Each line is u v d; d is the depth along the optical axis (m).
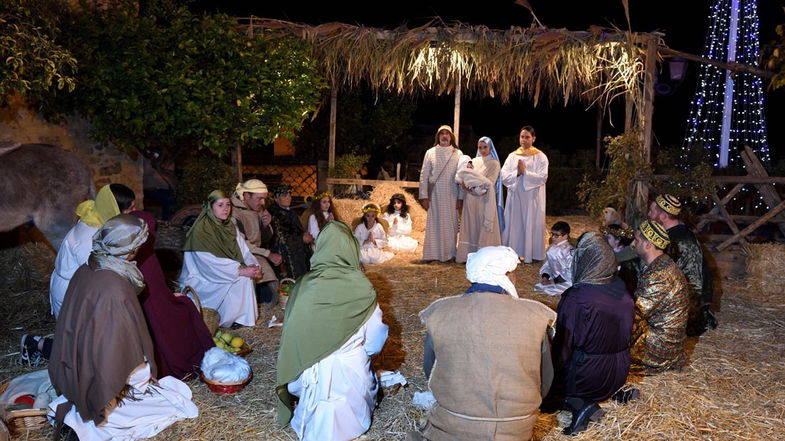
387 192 11.05
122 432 3.62
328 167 11.68
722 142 12.54
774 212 7.92
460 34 8.08
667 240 4.41
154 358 3.93
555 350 3.75
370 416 3.83
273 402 4.11
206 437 3.69
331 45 8.20
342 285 3.61
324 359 3.63
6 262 6.17
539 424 3.86
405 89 10.42
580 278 3.84
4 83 5.40
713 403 4.15
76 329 3.48
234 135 7.77
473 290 3.26
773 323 5.89
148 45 7.09
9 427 3.62
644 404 4.08
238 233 5.61
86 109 7.17
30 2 5.70
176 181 8.52
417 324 5.76
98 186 7.86
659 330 4.53
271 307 6.01
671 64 8.08
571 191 13.61
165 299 4.31
